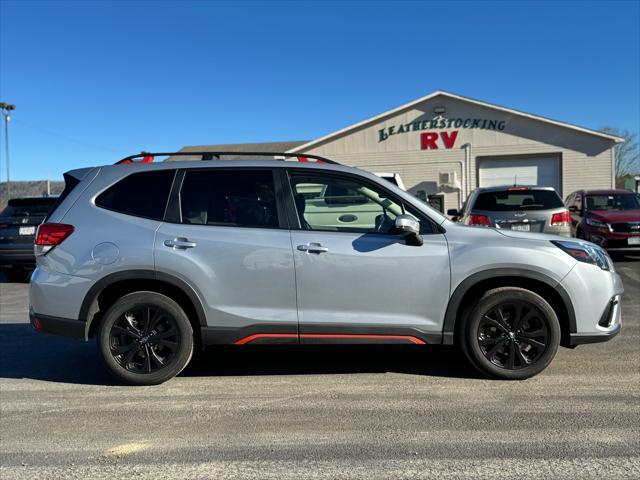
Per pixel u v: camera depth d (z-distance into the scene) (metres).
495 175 23.03
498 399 4.18
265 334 4.48
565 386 4.44
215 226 4.52
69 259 4.51
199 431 3.70
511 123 22.67
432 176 23.53
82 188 4.69
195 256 4.45
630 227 11.74
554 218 9.18
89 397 4.40
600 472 3.04
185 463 3.24
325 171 4.63
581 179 22.12
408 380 4.68
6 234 11.15
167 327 4.58
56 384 4.74
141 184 4.67
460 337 4.58
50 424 3.86
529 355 4.55
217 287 4.46
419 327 4.46
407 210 4.58
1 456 3.38
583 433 3.55
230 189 4.62
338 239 4.46
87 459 3.32
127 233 4.50
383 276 4.43
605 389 4.36
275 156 4.91
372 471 3.10
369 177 4.61
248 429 3.72
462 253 4.43
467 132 23.09
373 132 23.94
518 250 4.42
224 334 4.48
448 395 4.29
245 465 3.20
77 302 4.48
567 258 4.45
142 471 3.16
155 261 4.44
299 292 4.45
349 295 4.44
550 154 22.38
